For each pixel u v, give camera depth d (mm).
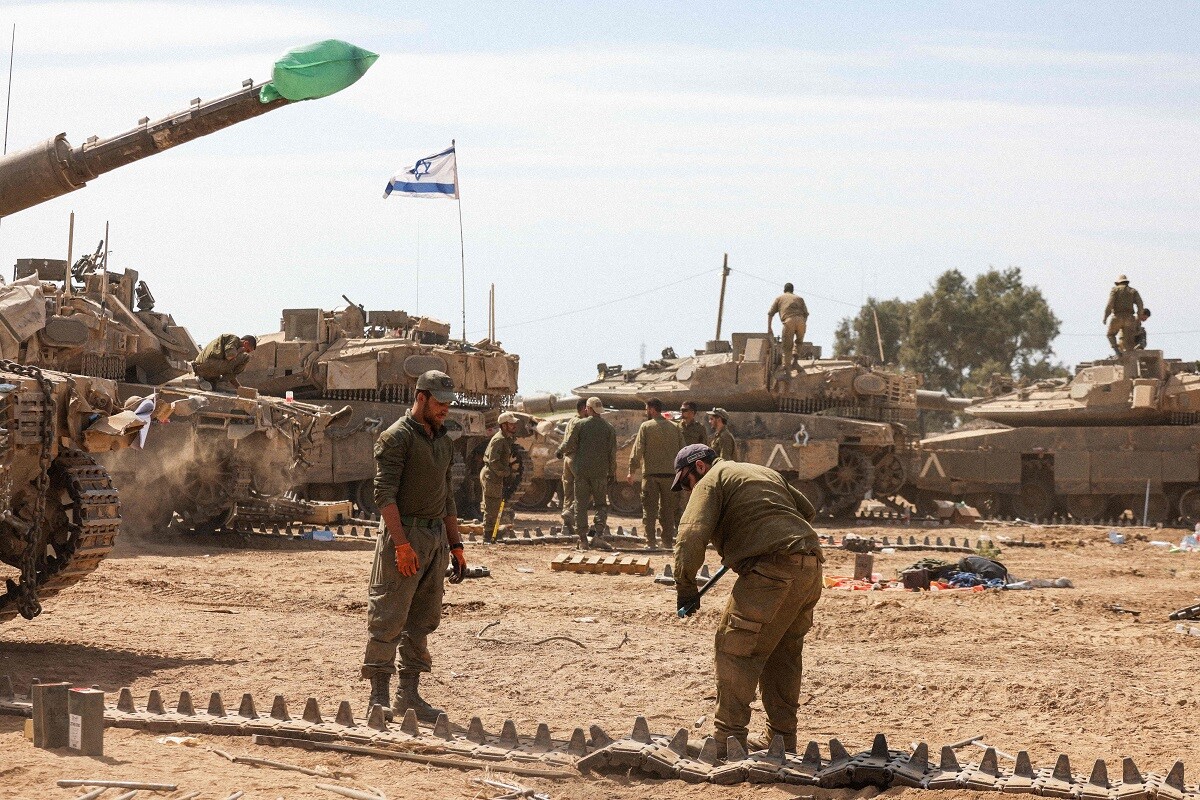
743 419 35906
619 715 9555
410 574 8656
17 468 10977
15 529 10773
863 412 37406
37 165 10969
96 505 11375
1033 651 12680
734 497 7898
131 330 25875
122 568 17516
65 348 19609
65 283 25984
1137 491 35562
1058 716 9820
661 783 7398
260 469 22750
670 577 17344
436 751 7832
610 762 7598
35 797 6453
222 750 7754
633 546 24078
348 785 7133
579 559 19453
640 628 13461
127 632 12375
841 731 9234
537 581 17578
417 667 8953
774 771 7348
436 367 30703
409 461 8820
